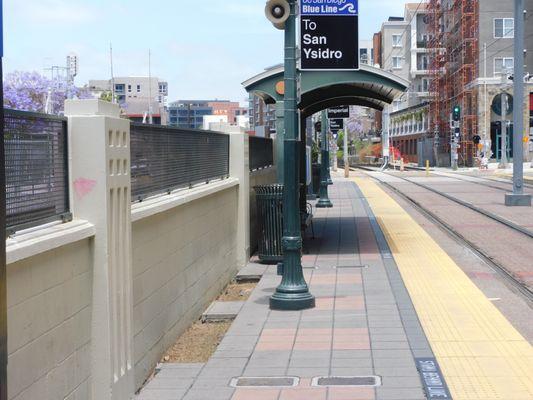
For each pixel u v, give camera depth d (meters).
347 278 11.87
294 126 9.74
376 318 8.99
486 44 73.50
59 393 4.97
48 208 5.28
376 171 71.88
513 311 9.45
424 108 94.62
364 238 17.08
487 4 73.38
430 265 13.04
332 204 27.64
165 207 7.74
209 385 6.62
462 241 16.50
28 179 4.97
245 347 7.84
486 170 64.38
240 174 13.38
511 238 16.95
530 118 71.81
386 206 26.44
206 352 8.15
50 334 4.82
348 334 8.25
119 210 6.03
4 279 2.97
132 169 7.29
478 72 73.88
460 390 6.20
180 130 9.45
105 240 5.67
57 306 4.95
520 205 25.33
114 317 5.85
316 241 16.73
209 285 10.64
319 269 12.87
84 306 5.50
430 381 6.46
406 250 15.04
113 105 6.11
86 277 5.55
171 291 8.27
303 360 7.29
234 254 13.08
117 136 6.01
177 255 8.57
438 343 7.76
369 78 13.27
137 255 6.84
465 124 77.81
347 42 11.81
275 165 20.62
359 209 25.31
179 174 9.43
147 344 7.18
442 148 87.56
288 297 9.61
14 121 4.77
